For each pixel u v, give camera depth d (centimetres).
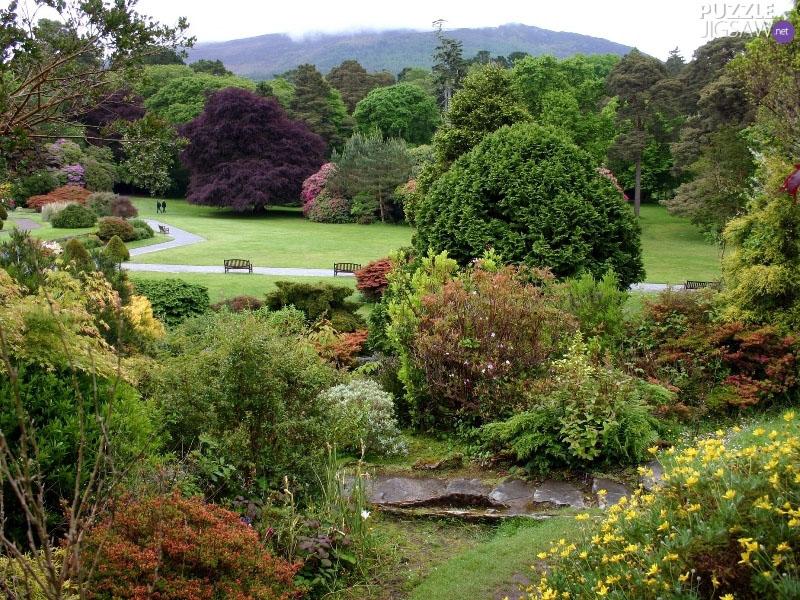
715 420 742
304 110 6612
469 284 811
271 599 327
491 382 738
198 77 7269
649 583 273
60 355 397
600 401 628
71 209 3984
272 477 495
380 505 554
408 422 795
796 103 1396
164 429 494
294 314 1130
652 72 5009
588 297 876
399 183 4962
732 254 922
